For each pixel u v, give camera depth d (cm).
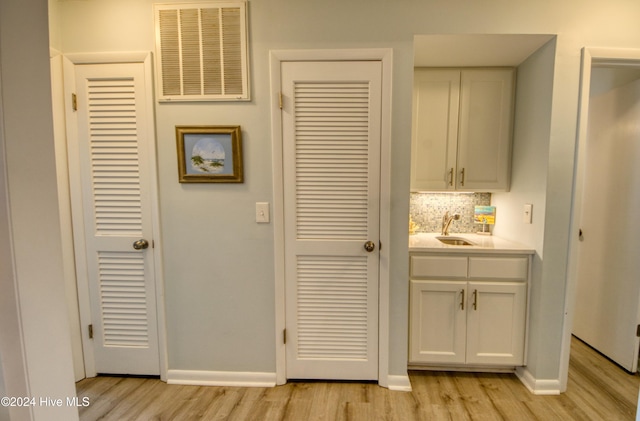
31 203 67
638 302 182
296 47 155
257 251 168
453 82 193
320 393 166
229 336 174
